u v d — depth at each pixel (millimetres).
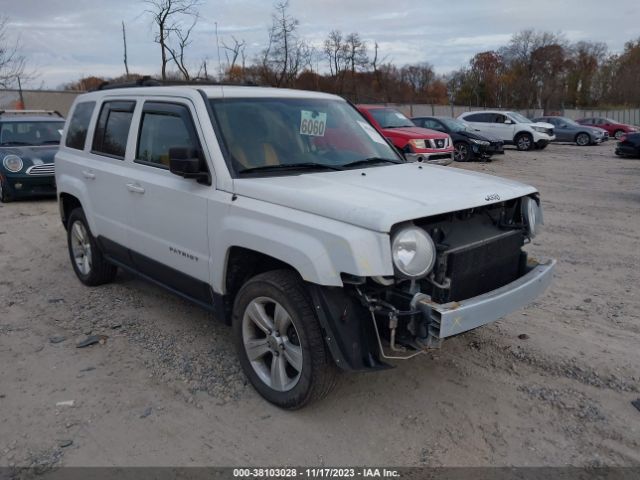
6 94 24750
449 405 3699
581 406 3672
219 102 4184
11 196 10977
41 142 11828
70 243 6148
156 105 4566
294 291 3369
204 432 3434
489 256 3578
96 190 5293
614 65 74250
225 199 3768
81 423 3533
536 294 3732
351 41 34438
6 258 7227
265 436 3389
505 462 3154
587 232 8273
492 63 68938
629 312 5168
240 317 3771
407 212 3080
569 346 4484
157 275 4699
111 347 4551
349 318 3215
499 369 4145
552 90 60469
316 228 3166
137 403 3746
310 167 4082
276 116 4344
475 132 19609
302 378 3402
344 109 4992
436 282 3264
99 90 5781
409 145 14211
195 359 4320
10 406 3723
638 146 19828
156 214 4438
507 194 3682
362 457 3201
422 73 58219
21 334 4832
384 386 3926
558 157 21203
